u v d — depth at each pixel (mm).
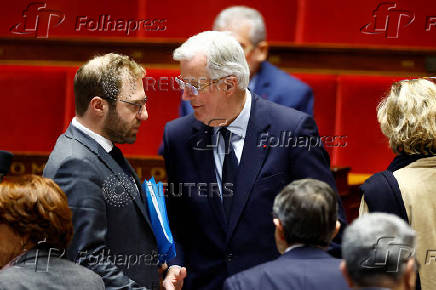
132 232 8188
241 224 9164
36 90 16297
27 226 6441
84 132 8250
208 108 9109
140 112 8492
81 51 16297
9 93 16297
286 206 6738
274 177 9117
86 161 7910
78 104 8383
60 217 6566
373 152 16125
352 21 17391
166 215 8875
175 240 9594
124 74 8352
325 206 6668
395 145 8641
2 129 16234
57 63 16344
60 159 7910
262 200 9125
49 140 16234
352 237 5844
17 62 16344
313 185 6840
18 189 6527
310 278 6430
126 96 8336
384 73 16219
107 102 8273
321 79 16359
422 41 17094
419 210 8117
